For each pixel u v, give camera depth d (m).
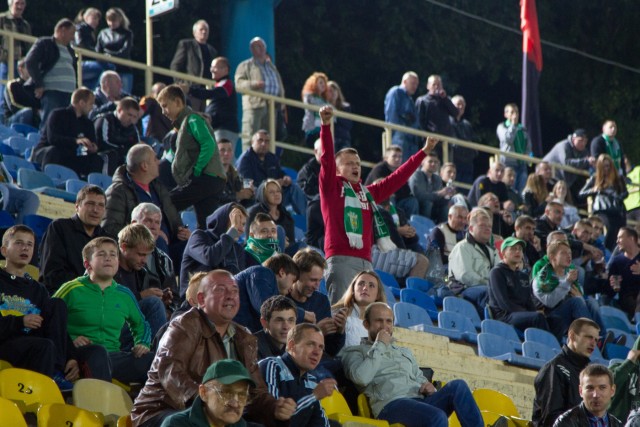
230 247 14.25
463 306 18.73
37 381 11.04
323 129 15.41
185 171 16.89
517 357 17.47
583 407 13.23
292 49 41.50
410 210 23.59
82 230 13.52
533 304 18.69
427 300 18.83
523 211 24.28
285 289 13.42
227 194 18.55
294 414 11.09
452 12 43.09
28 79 22.47
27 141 22.03
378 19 42.47
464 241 19.58
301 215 21.92
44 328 11.88
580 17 45.41
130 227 13.42
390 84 43.25
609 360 19.14
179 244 15.77
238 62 31.22
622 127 45.53
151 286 13.66
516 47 43.97
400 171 16.17
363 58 42.91
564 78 45.06
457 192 26.00
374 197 16.06
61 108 20.39
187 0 39.09
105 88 22.55
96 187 13.66
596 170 26.70
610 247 26.23
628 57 46.00
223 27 31.53
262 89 25.61
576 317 18.62
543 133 45.91
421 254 20.00
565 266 18.62
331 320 12.98
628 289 22.00
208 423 9.38
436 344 17.20
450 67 43.78
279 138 26.22
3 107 24.05
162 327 12.30
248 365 10.46
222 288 10.30
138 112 20.61
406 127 26.84
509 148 29.00
